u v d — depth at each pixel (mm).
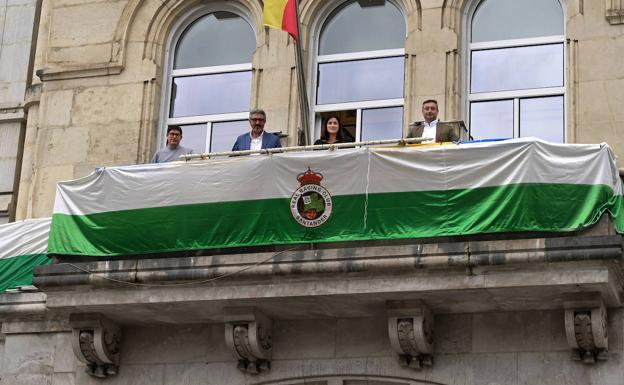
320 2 18188
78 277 15891
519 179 14664
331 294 15070
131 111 18328
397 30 17953
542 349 15102
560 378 14945
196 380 16250
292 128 17672
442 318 15562
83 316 16281
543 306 15102
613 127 16219
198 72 18672
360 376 15641
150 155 18156
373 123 17672
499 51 17391
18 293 17125
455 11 17391
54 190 18250
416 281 14805
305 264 15039
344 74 18000
